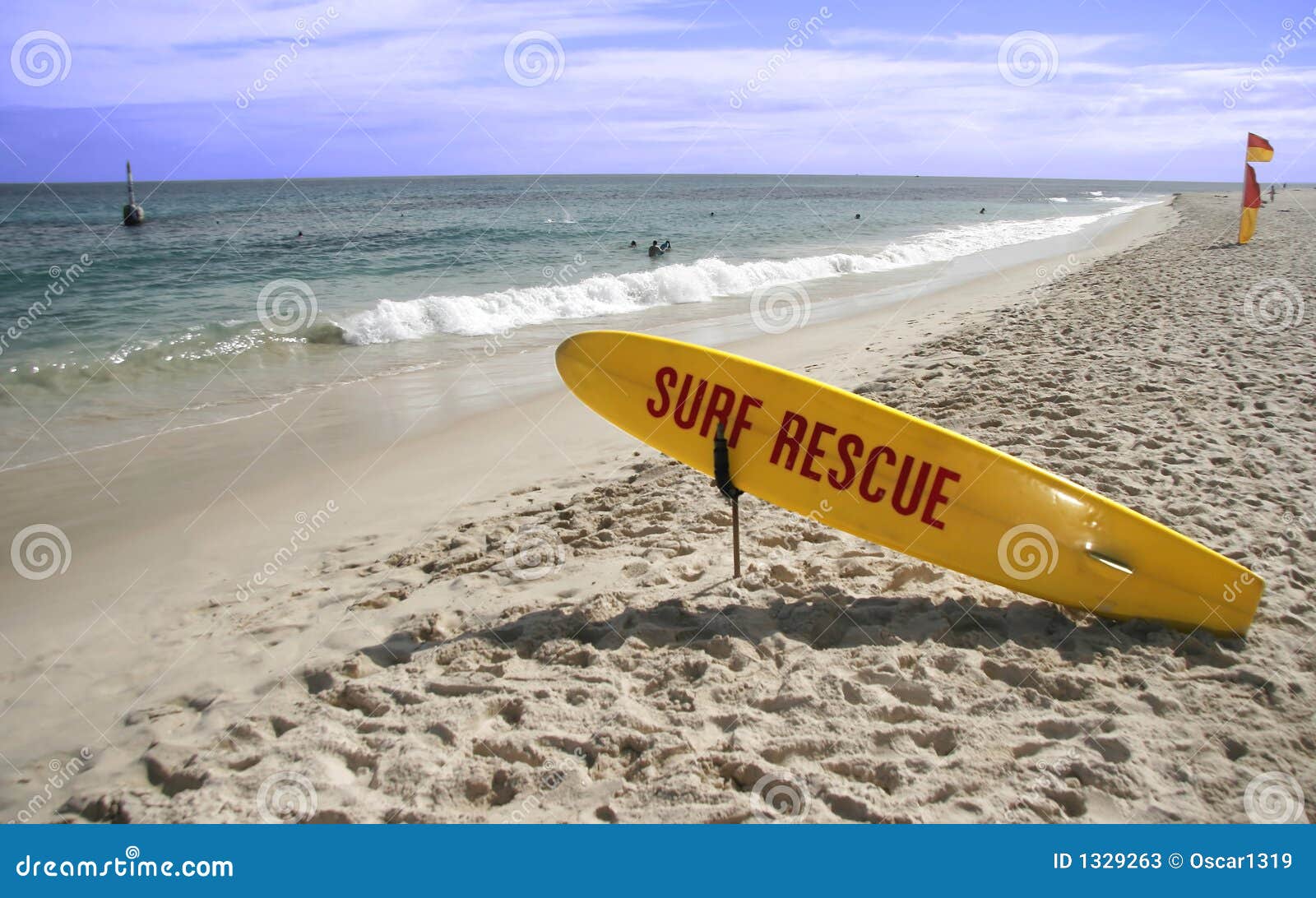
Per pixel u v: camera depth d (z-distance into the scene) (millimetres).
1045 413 5695
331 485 5387
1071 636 3111
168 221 28922
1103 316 9539
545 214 34094
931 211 45219
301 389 7707
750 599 3441
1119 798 2324
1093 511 3305
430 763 2545
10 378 7723
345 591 3887
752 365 3719
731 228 28219
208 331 9727
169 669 3303
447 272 15570
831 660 2971
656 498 4742
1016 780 2385
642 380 3895
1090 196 79688
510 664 3082
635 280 13242
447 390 7715
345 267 16219
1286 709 2674
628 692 2867
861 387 6832
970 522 3438
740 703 2777
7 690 3213
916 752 2520
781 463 3652
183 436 6316
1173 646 3029
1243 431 5219
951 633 3148
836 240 24188
